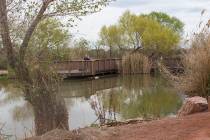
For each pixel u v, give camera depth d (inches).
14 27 385.4
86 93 885.2
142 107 606.2
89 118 547.8
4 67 436.1
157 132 289.0
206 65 441.1
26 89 410.3
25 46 391.2
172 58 1138.0
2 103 695.7
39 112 412.2
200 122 299.7
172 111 558.3
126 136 289.1
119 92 871.1
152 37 1855.3
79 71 1354.6
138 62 1560.0
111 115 516.1
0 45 389.1
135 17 1964.8
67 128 417.7
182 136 271.4
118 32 1946.4
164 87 872.9
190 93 456.8
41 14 383.9
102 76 1491.1
